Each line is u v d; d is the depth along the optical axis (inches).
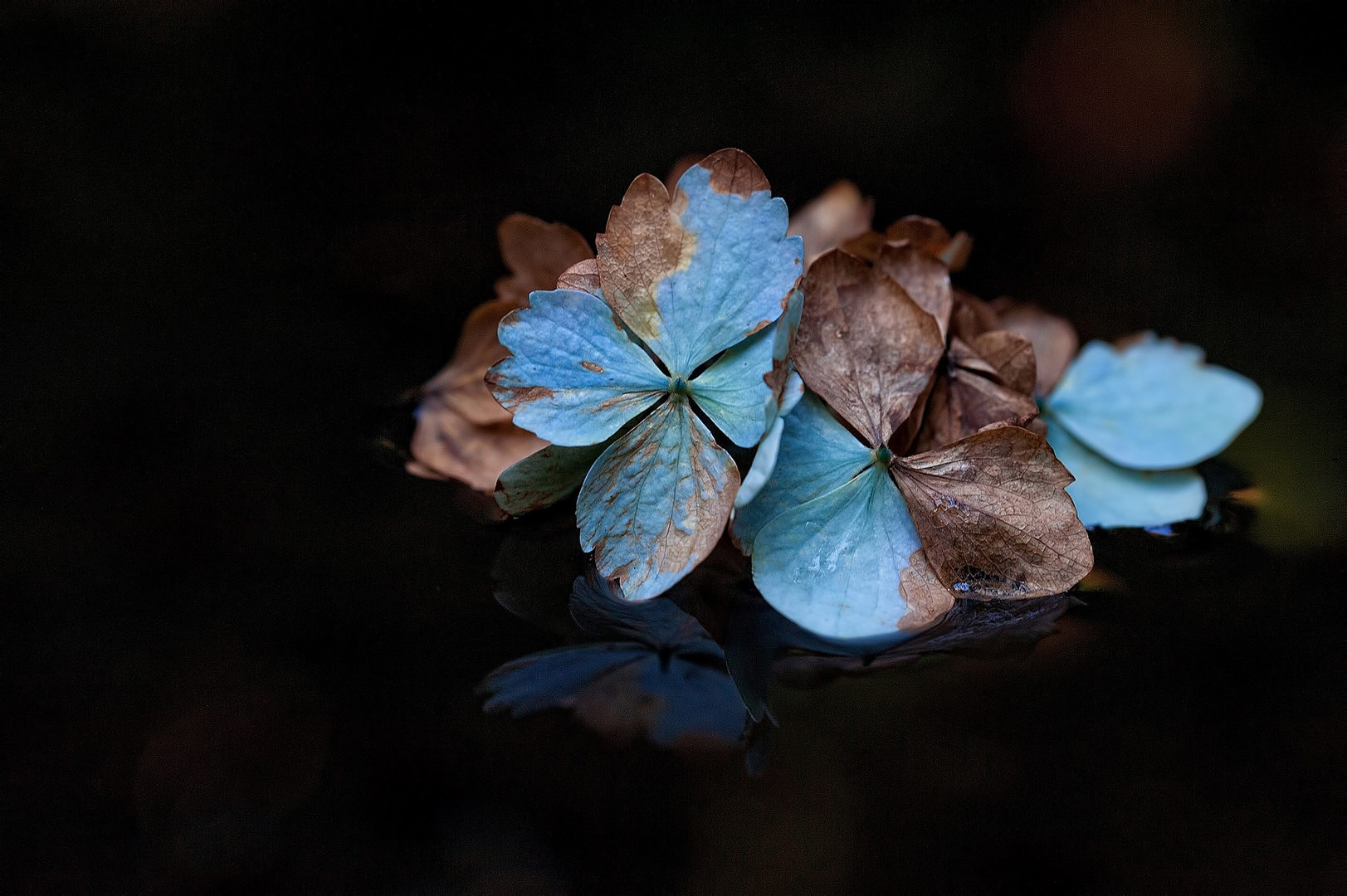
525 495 8.7
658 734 8.1
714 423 8.4
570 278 8.5
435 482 9.5
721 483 8.3
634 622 8.5
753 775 8.0
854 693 8.2
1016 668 8.4
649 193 8.5
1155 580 8.9
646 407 8.5
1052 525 8.4
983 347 9.1
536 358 8.4
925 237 9.3
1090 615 8.6
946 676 8.3
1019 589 8.5
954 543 8.5
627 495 8.4
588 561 8.9
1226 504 9.4
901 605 8.4
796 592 8.4
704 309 8.5
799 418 8.6
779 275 8.5
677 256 8.5
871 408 8.6
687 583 8.7
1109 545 9.1
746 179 8.5
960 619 8.5
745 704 8.2
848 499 8.6
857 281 8.7
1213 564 9.0
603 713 8.2
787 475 8.5
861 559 8.5
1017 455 8.4
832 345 8.6
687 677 8.3
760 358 8.4
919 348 8.7
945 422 8.8
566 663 8.3
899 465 8.6
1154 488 9.6
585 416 8.5
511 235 9.6
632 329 8.5
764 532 8.5
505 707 8.2
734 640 8.5
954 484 8.5
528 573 8.8
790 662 8.4
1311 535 9.2
